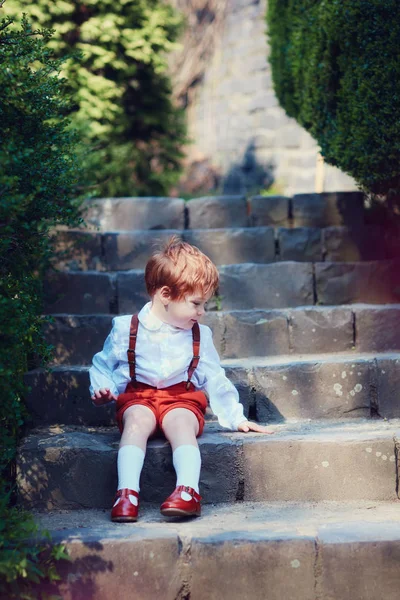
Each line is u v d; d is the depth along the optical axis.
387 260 4.15
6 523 2.20
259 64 8.48
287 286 4.07
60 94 2.78
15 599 2.11
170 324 2.81
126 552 2.18
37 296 3.19
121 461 2.49
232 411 2.87
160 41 6.16
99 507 2.61
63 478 2.62
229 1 9.41
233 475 2.66
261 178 8.34
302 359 3.43
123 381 2.81
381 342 3.61
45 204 2.58
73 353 3.49
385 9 3.56
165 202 4.79
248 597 2.18
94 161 5.37
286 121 7.94
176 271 2.71
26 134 2.50
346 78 3.77
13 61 2.31
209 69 10.05
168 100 6.62
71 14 5.76
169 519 2.42
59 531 2.25
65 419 3.12
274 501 2.66
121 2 5.90
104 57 5.83
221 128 9.41
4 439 2.41
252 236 4.41
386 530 2.26
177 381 2.80
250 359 3.52
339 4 3.75
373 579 2.18
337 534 2.23
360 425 3.02
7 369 2.22
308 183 7.53
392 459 2.68
